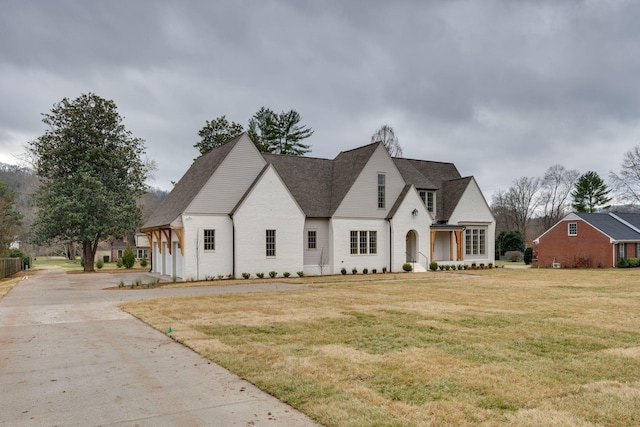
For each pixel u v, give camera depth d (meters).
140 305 14.74
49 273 40.62
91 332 10.46
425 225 33.31
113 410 5.54
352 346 8.78
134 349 8.72
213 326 10.94
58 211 37.28
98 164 40.25
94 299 17.19
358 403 5.66
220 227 26.75
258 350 8.41
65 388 6.41
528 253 50.97
